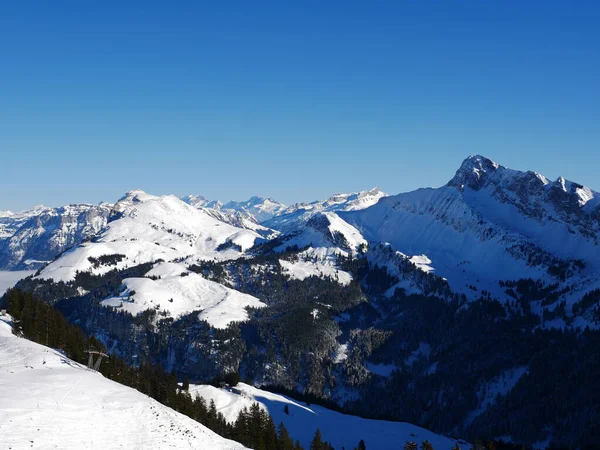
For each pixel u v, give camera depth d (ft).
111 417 310.65
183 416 357.82
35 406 297.12
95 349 481.05
